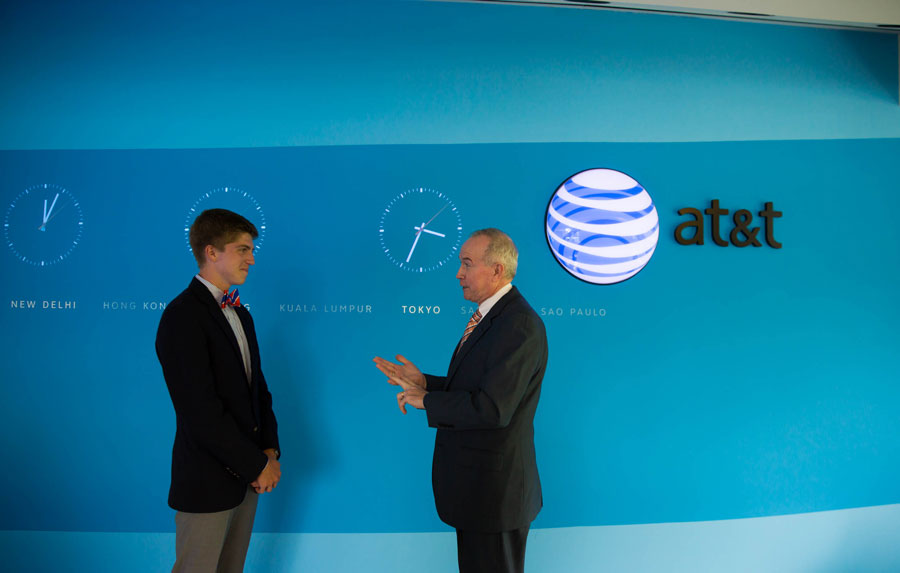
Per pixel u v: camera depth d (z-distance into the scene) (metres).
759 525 2.63
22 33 2.49
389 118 2.55
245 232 1.98
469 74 2.58
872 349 2.71
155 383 2.47
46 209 2.47
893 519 2.70
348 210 2.53
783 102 2.71
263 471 1.91
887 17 2.68
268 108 2.53
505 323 1.76
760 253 2.67
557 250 2.56
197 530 1.84
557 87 2.61
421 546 2.53
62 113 2.49
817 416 2.67
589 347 2.58
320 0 2.55
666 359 2.61
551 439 2.55
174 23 2.52
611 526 2.57
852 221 2.72
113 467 2.46
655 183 2.64
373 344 2.53
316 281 2.52
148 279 2.48
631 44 2.65
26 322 2.46
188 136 2.51
